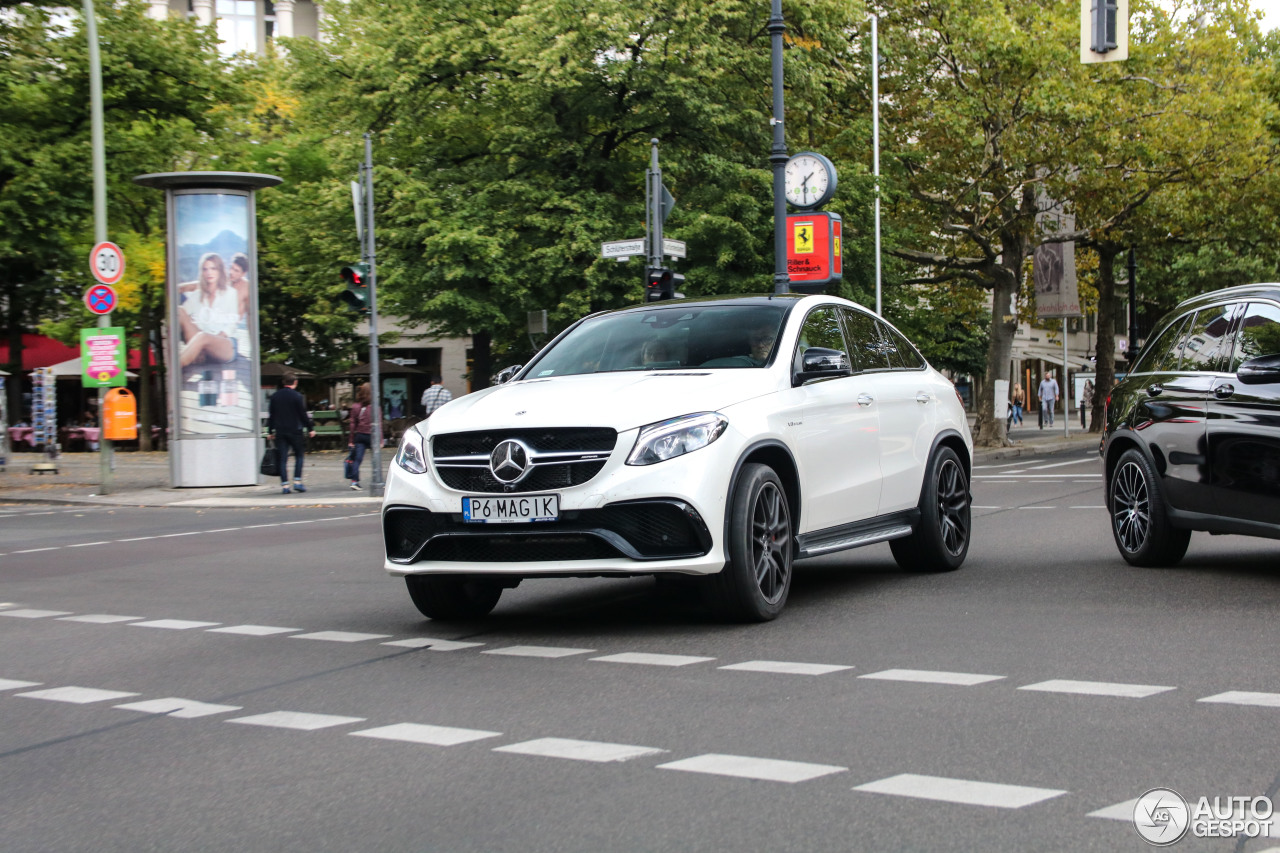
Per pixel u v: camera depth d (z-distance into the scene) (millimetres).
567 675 6219
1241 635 6703
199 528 16688
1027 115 31562
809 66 29969
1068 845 3596
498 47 29484
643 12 28219
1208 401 8930
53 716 5781
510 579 8164
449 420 7430
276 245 40281
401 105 32000
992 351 35344
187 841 3928
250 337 23906
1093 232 35812
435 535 7219
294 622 8359
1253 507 8500
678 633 7293
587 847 3725
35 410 41281
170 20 28984
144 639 7879
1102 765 4371
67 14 28438
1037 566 9891
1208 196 33406
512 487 7055
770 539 7535
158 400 45625
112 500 21984
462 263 29547
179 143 29500
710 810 4020
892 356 9727
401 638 7535
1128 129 31750
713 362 8102
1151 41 32250
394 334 46688
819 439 8102
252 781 4574
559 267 29016
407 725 5320
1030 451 34656
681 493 6934
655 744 4848
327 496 22109
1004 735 4805
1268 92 36719
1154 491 9422
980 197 33188
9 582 11297
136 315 40281
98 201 23531
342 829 3984
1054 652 6371
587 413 7062
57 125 28078
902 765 4445
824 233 24797
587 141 30516
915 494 9352
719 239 28594
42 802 4414
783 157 21328
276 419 22531
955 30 31484
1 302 31672
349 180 31734
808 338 8453
